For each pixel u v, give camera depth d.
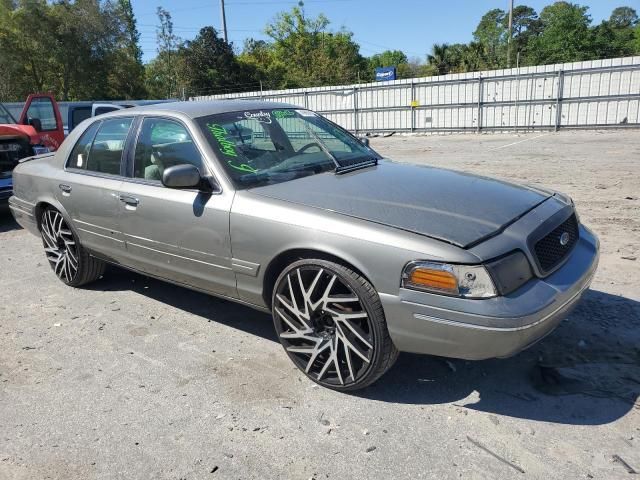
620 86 18.55
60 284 5.26
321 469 2.55
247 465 2.61
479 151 15.00
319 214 3.03
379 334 2.86
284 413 3.00
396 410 2.98
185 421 2.97
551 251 2.98
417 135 22.91
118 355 3.76
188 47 48.41
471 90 21.50
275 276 3.35
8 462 2.71
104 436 2.88
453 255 2.60
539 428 2.76
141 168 4.06
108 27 38.28
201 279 3.70
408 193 3.22
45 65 37.69
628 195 7.94
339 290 3.02
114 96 41.25
